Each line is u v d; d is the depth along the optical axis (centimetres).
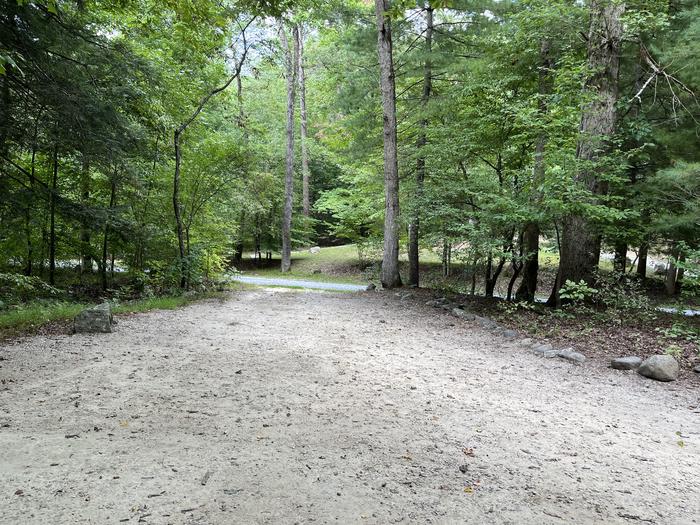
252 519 230
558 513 250
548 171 754
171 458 293
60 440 314
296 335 688
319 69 2428
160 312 850
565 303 855
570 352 603
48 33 821
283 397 418
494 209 928
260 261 2875
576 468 307
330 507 244
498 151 1089
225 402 400
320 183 3381
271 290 1343
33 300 901
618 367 557
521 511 250
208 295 1148
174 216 1280
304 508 242
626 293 849
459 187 1098
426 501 255
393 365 541
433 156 1161
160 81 991
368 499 254
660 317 815
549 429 373
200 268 1299
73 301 1006
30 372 458
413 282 1464
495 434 357
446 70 1155
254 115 2766
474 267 1147
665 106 975
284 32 1870
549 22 830
